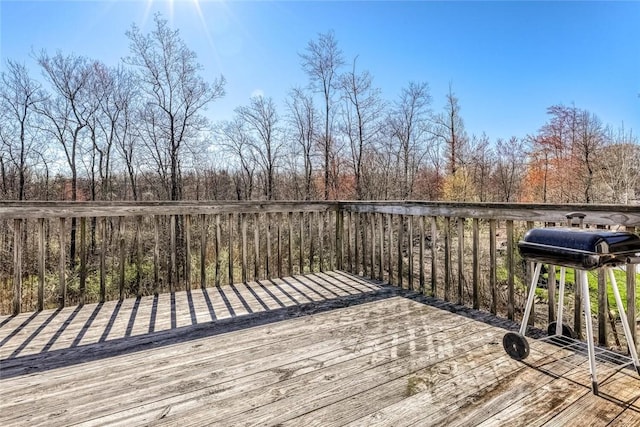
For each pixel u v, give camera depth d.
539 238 1.94
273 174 15.80
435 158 17.77
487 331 2.57
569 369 1.97
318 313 3.01
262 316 2.94
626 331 1.89
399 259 3.84
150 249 10.91
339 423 1.49
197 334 2.56
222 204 3.94
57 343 2.40
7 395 1.73
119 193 14.66
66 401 1.68
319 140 15.05
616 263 1.70
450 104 17.77
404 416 1.53
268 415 1.55
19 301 3.07
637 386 1.78
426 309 3.10
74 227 11.87
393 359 2.12
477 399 1.67
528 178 19.84
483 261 7.26
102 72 13.55
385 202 3.98
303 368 2.01
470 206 3.05
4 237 10.07
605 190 14.62
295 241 7.57
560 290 2.27
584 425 1.46
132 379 1.89
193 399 1.69
